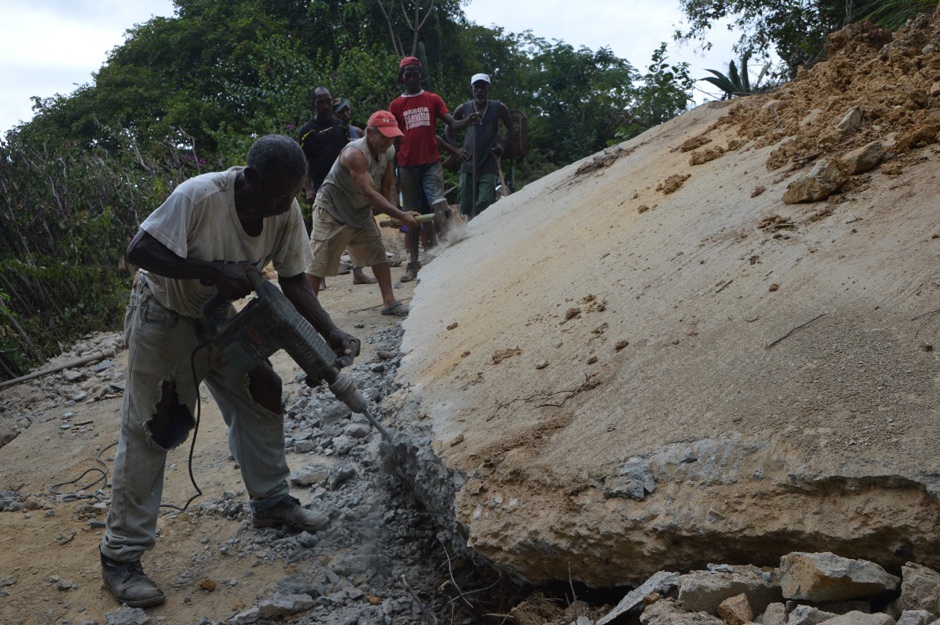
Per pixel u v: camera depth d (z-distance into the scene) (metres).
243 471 3.72
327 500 3.97
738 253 3.55
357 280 8.33
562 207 6.36
